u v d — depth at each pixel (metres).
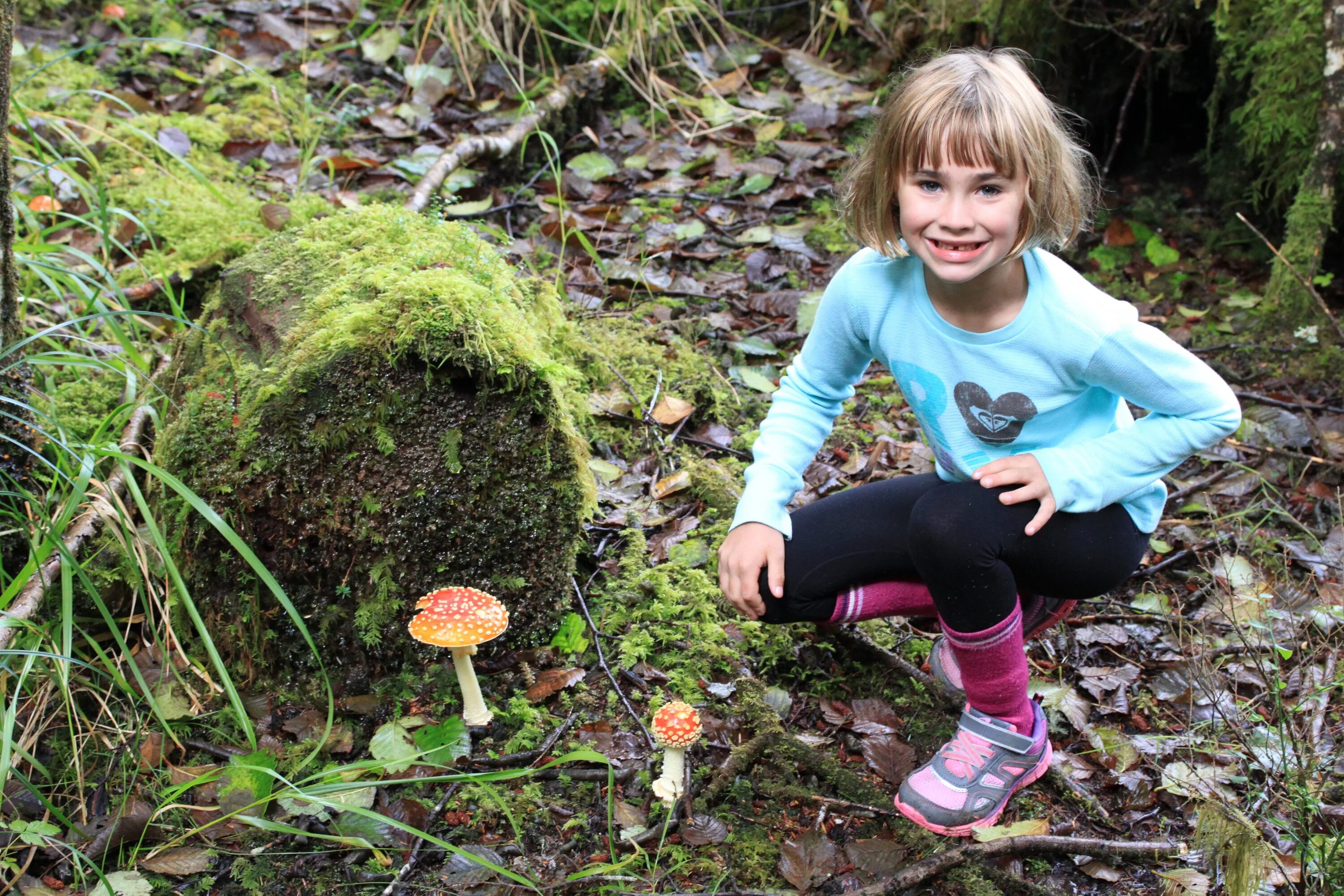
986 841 1.87
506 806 1.92
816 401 2.03
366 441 2.08
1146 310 3.52
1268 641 2.31
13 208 2.11
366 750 2.09
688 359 3.20
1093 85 3.97
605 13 4.75
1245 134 3.63
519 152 4.11
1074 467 1.73
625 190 4.07
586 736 2.10
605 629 2.35
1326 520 2.71
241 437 2.09
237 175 3.91
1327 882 1.72
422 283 2.08
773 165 4.13
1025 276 1.73
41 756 2.04
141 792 1.99
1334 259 3.55
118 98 3.88
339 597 2.19
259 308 2.33
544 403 2.10
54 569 2.20
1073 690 2.22
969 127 1.52
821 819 1.96
